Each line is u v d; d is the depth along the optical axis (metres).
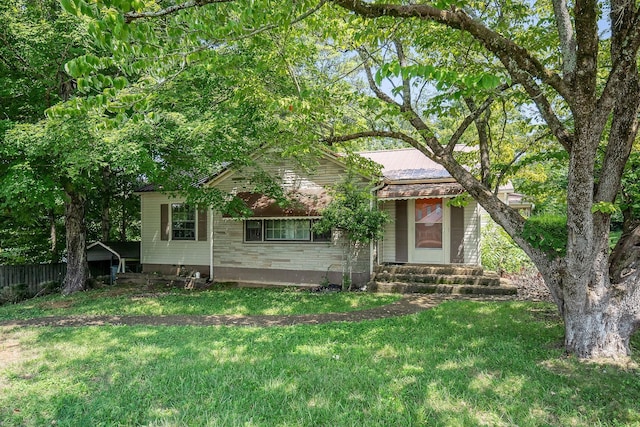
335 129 7.81
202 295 11.25
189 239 14.73
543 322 7.12
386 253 12.70
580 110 4.65
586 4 4.31
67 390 4.46
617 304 5.21
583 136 4.71
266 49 7.53
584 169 4.80
